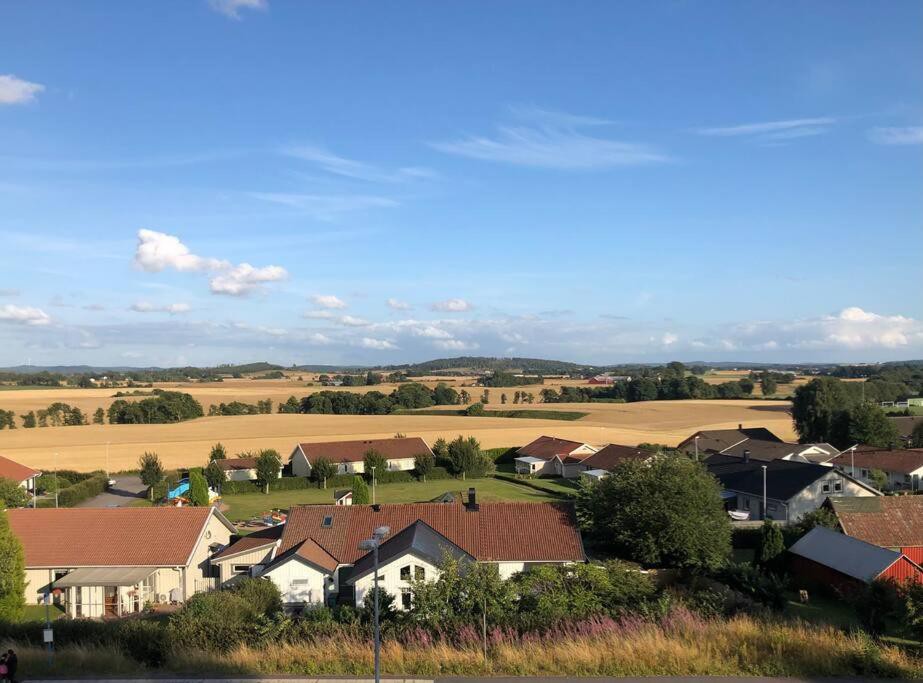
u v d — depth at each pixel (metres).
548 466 80.50
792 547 36.75
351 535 35.25
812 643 14.27
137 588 33.50
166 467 80.50
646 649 13.97
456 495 64.88
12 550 26.52
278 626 17.50
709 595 22.73
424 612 19.17
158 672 13.98
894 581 27.08
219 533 40.94
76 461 83.69
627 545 35.75
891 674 13.08
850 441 79.94
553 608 19.47
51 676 13.98
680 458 38.81
